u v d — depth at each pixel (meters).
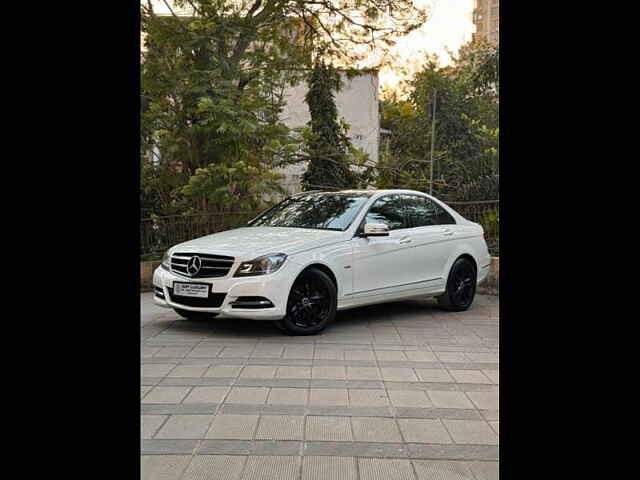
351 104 19.89
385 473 3.31
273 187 12.13
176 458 3.49
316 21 14.36
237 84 12.91
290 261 6.57
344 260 7.05
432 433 3.91
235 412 4.27
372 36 14.54
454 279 8.47
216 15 11.98
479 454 3.58
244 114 11.76
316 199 8.15
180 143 12.10
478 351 6.19
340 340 6.64
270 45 13.15
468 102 18.36
